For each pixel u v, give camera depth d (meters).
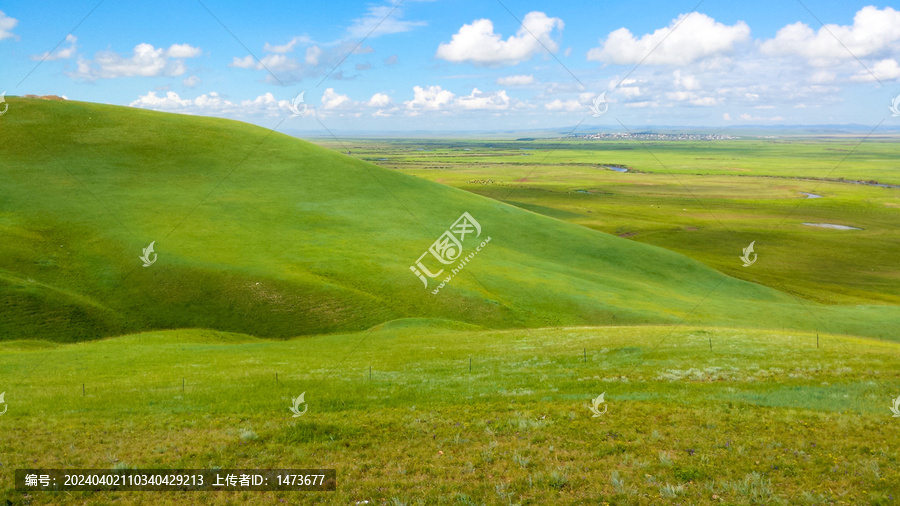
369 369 29.52
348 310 56.09
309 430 18.33
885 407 18.84
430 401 22.14
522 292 64.75
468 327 52.06
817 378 23.66
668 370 26.39
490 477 14.22
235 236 71.94
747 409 19.11
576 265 84.75
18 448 17.19
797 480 13.47
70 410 21.80
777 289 83.31
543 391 23.16
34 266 57.44
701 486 13.23
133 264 60.44
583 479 13.84
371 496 13.34
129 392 24.88
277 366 31.83
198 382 27.06
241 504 13.30
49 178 80.81
